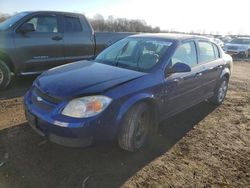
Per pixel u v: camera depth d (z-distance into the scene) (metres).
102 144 3.44
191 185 3.26
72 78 3.70
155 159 3.76
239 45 22.12
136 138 3.81
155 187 3.16
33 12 6.87
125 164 3.57
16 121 4.62
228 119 5.54
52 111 3.31
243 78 10.83
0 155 3.55
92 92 3.32
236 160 3.92
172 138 4.46
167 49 4.43
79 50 7.77
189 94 4.88
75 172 3.31
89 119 3.22
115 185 3.14
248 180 3.45
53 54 7.23
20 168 3.30
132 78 3.76
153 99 3.89
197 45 5.16
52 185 3.05
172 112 4.57
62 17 7.37
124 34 8.76
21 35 6.60
